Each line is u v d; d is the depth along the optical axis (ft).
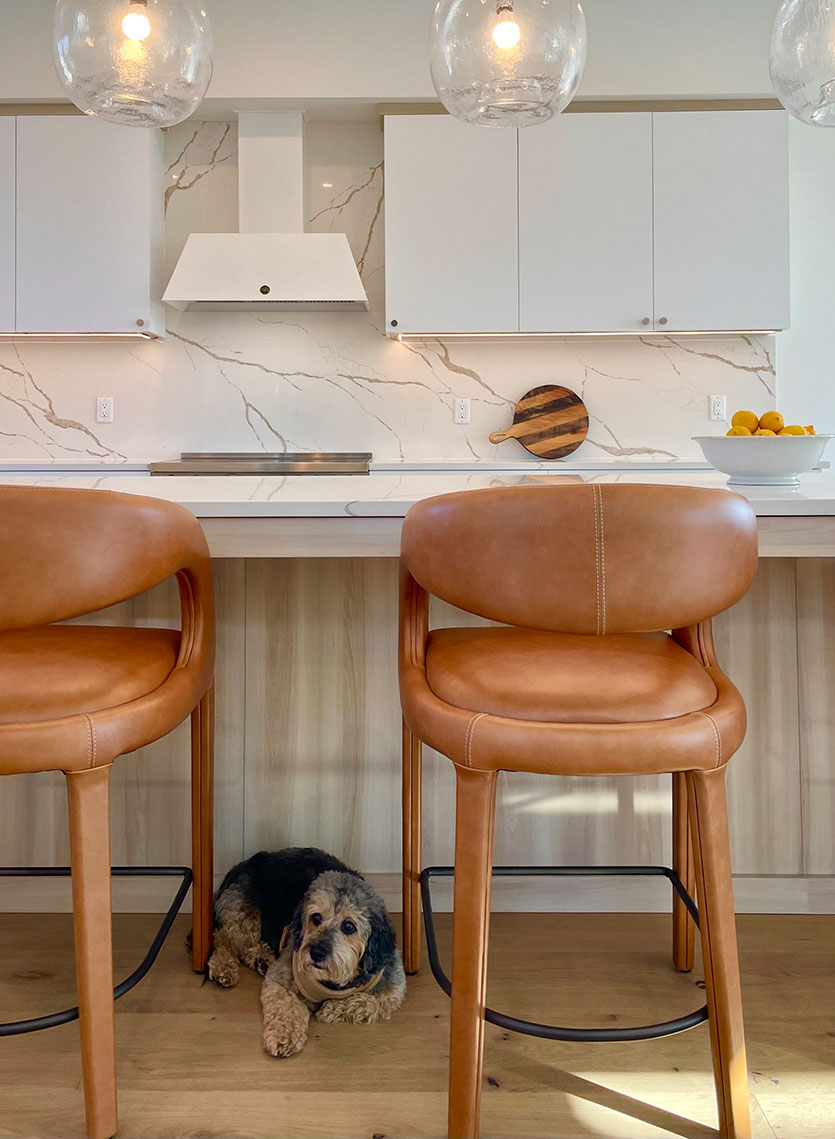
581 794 5.97
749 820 5.96
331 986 4.76
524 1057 4.54
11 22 11.76
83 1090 4.22
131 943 5.60
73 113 11.91
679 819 5.20
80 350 13.04
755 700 5.90
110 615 5.74
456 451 13.07
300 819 5.91
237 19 11.91
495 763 3.44
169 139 12.73
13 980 5.19
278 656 5.85
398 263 11.82
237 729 5.87
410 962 5.24
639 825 5.98
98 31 4.96
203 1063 4.46
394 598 5.83
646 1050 4.60
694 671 3.82
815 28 4.80
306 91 11.91
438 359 13.01
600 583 3.34
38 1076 4.37
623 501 3.30
